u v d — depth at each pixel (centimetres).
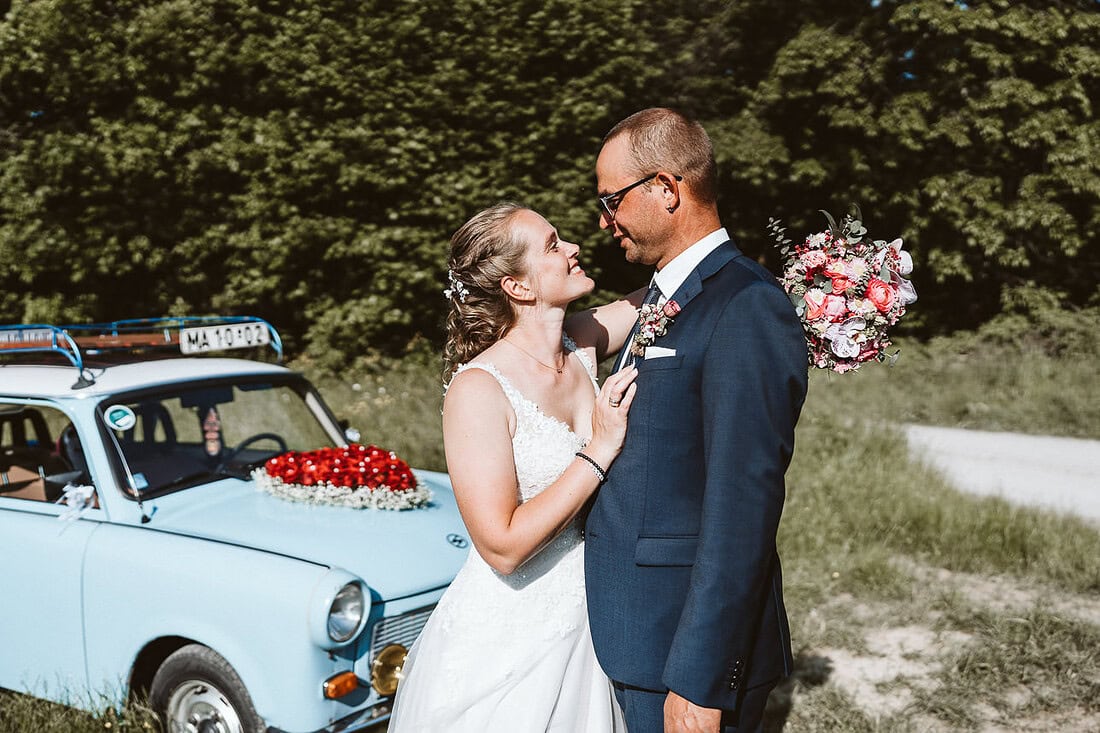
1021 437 927
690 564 198
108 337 446
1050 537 579
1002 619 462
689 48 1470
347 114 1343
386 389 1107
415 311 1373
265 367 456
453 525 375
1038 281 1495
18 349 394
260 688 301
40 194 1264
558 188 1352
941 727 370
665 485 200
